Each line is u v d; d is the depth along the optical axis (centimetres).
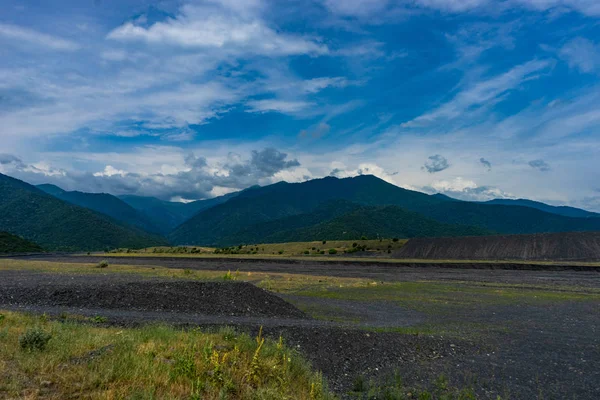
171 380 904
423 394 1223
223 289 2745
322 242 19200
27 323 1457
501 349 1828
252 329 1714
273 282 5300
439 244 13112
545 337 2116
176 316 2142
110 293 2473
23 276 3834
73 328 1420
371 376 1395
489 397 1235
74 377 854
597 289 4812
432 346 1769
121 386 837
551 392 1286
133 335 1287
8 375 817
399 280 6156
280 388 987
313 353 1532
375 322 2523
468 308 3306
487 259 11125
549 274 6956
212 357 1016
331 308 3173
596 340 2050
